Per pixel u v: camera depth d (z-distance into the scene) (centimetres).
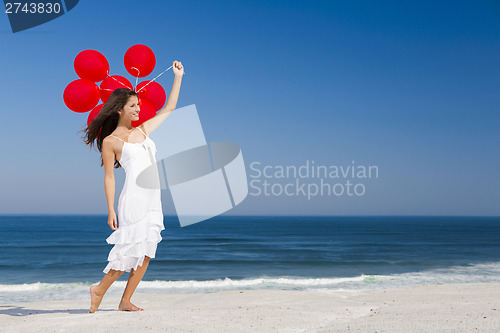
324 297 680
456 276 1492
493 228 9962
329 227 10138
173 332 308
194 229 8344
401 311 443
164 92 424
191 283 1328
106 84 410
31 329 323
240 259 2545
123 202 374
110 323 332
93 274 1814
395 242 4669
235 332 319
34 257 2669
